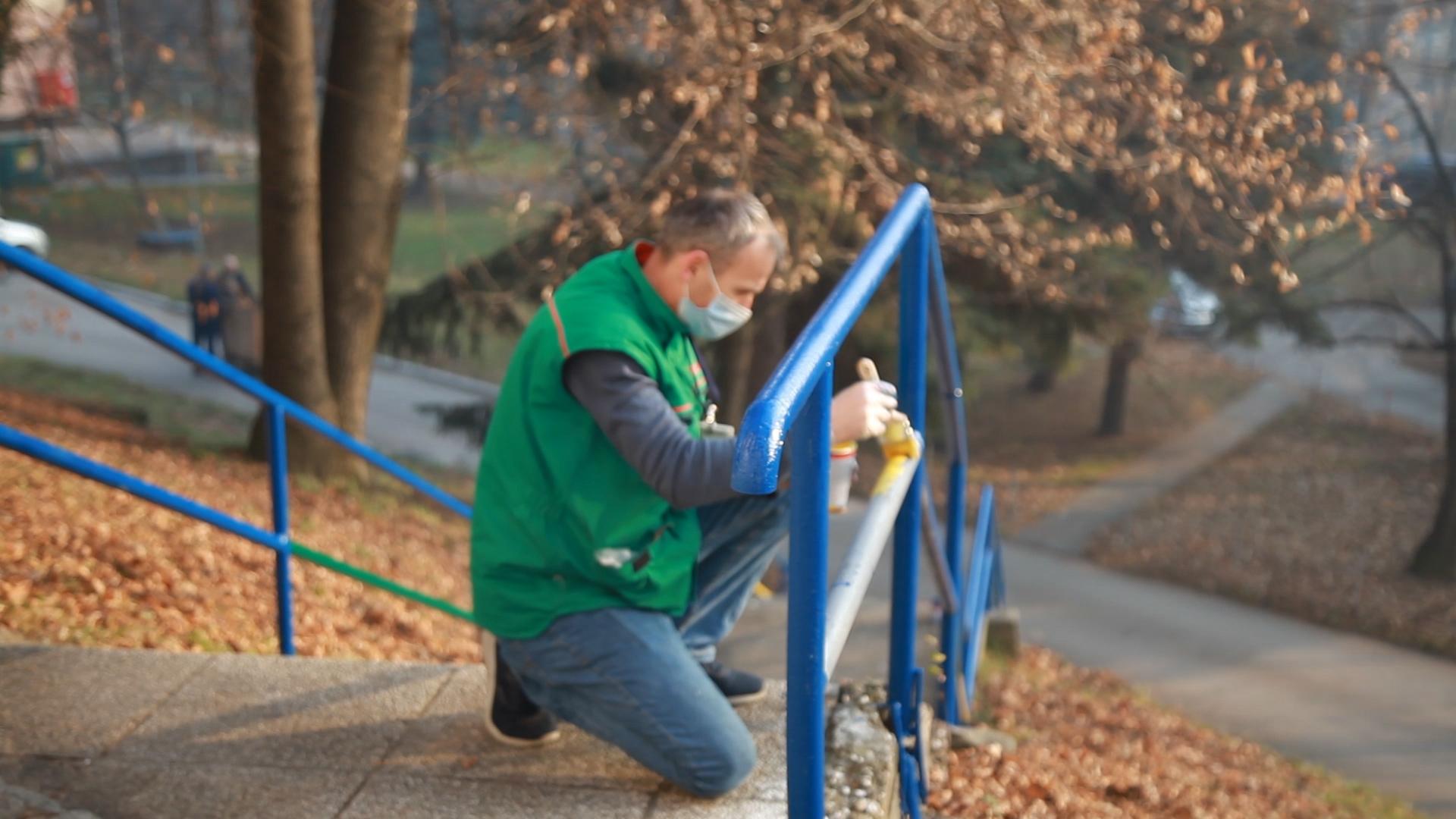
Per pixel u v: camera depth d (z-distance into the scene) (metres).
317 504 10.62
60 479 7.35
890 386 2.20
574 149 11.04
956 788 4.29
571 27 9.72
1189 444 25.19
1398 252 23.08
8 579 5.20
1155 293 14.66
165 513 7.36
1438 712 13.73
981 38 8.98
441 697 2.76
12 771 2.42
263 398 3.91
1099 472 23.70
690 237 2.32
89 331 24.00
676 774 2.32
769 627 6.90
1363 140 8.70
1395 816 10.32
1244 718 13.23
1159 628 16.28
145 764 2.46
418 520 11.45
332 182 11.05
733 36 8.77
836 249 10.97
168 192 36.25
